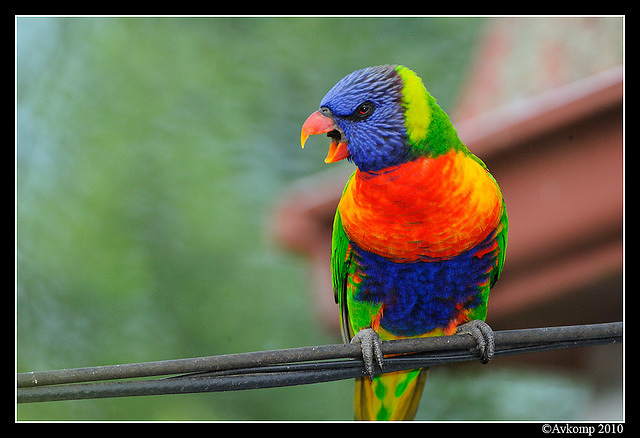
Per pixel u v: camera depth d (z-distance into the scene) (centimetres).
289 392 1187
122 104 1295
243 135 1330
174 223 1250
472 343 522
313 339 1202
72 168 1253
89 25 1343
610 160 636
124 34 1335
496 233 579
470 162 557
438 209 536
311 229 791
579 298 696
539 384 1165
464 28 1456
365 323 631
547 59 998
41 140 1269
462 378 1109
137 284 1215
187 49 1355
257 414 1169
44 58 1310
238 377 439
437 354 524
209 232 1246
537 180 661
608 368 789
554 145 653
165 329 1210
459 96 1362
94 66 1310
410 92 541
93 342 1178
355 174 575
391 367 510
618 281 661
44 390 408
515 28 1159
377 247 571
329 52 1440
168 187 1264
